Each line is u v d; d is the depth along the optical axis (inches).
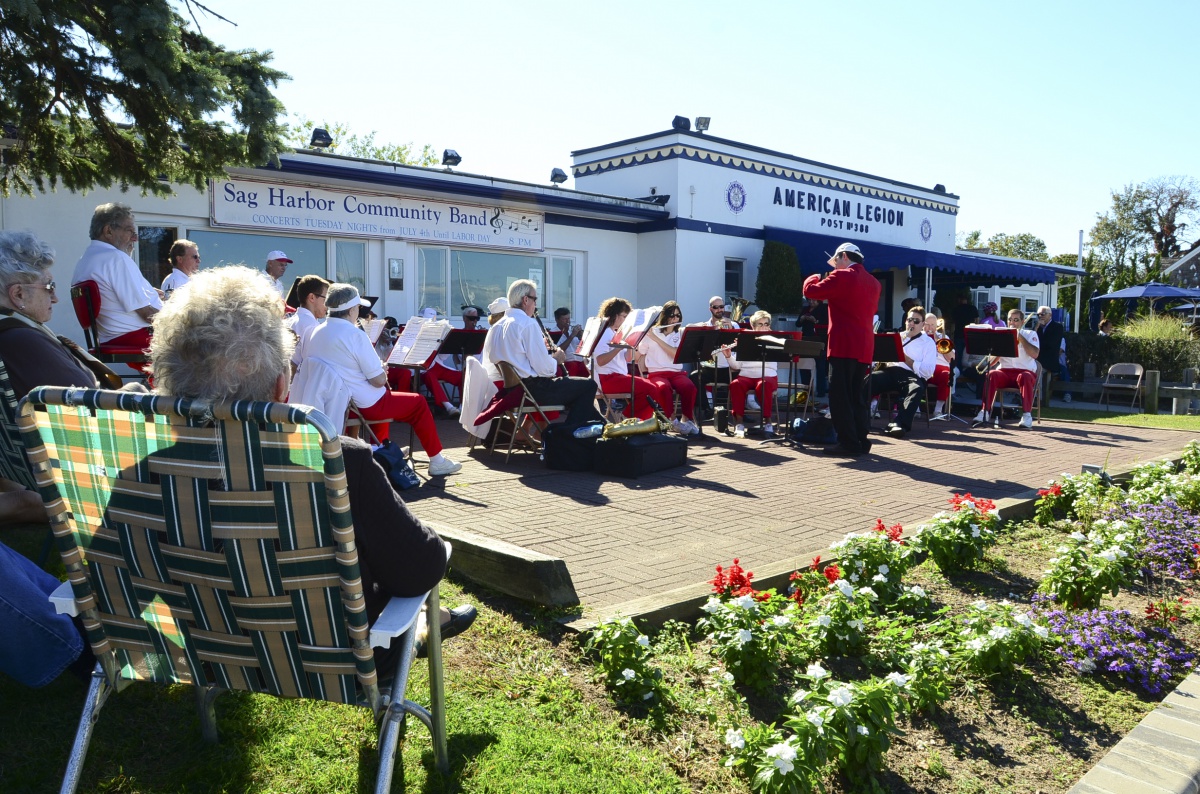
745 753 103.0
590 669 130.2
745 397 396.5
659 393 367.6
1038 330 624.1
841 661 136.9
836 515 232.2
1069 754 115.3
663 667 132.8
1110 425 476.1
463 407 323.6
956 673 135.3
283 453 68.2
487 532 203.9
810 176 699.4
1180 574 189.5
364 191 489.1
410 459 277.6
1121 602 174.9
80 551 78.5
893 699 107.4
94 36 259.0
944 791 105.3
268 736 104.5
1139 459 343.3
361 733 106.9
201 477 70.4
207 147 289.7
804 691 115.8
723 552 191.8
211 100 268.2
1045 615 152.1
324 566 71.7
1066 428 459.2
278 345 76.9
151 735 104.5
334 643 75.5
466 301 544.7
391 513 81.0
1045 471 312.0
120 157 301.7
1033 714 125.6
